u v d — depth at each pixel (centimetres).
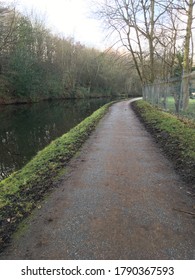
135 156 618
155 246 275
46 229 311
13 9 2977
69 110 2786
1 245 284
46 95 4244
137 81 6044
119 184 443
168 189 419
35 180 480
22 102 3603
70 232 303
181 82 1043
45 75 4119
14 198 407
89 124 1151
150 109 1548
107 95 6209
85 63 5425
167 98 1382
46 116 2234
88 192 413
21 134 1428
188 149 583
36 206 372
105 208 358
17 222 331
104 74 5556
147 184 441
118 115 1577
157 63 2525
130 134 916
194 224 315
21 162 902
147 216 334
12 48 3269
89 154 645
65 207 365
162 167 529
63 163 573
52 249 274
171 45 1994
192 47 1596
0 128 1630
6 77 3266
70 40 5003
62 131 1509
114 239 287
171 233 296
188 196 392
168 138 747
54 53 4603
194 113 920
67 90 5006
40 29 4081
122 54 2478
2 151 1055
